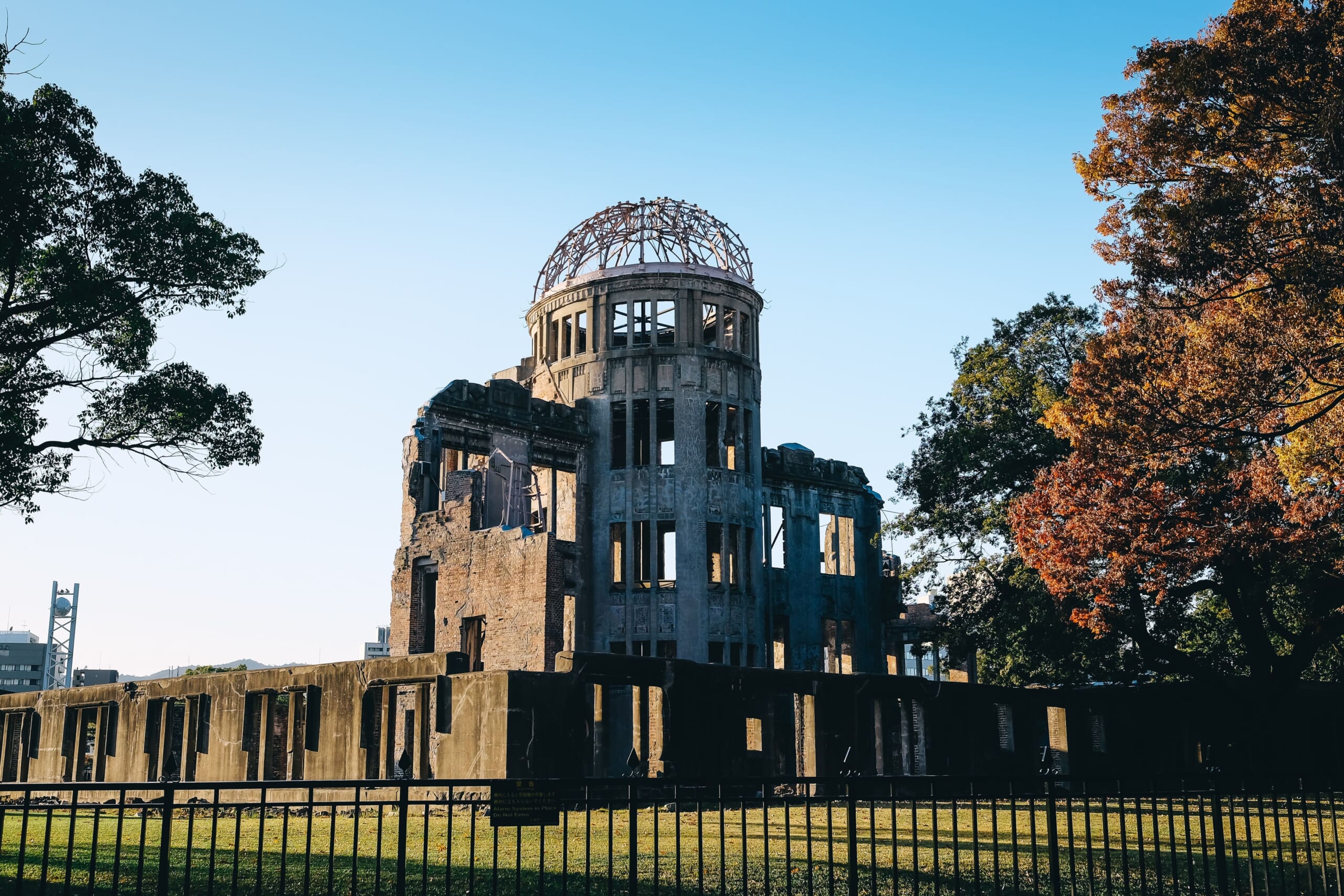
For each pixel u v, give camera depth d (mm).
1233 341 19984
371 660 29984
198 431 26281
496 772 26359
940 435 42781
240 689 33344
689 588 44375
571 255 49156
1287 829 19062
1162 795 10414
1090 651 40594
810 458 53312
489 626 37156
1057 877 10008
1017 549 36438
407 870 13312
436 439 42000
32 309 24375
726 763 31344
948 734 37844
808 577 51656
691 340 46281
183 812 27375
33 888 11742
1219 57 19203
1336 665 48156
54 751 41125
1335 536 29953
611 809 8781
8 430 23953
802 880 12422
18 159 22516
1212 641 45062
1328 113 17891
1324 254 18219
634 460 48781
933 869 12094
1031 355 40406
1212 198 19125
